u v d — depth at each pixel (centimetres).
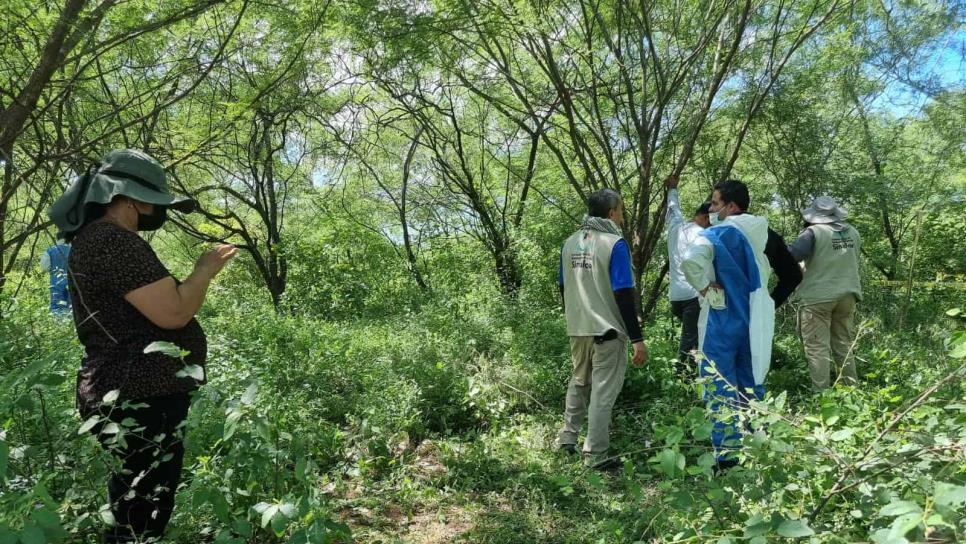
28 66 430
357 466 394
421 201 1304
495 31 622
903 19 848
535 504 360
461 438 475
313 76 809
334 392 537
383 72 784
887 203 1018
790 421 233
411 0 612
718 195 423
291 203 1425
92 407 238
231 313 786
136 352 237
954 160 1060
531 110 748
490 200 1109
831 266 538
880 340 636
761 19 767
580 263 430
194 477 279
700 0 705
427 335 654
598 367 421
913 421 251
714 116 832
